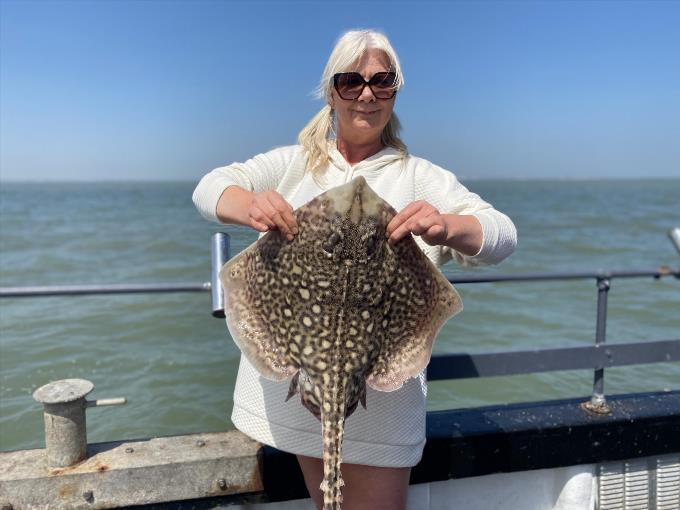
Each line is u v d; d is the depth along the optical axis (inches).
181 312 378.3
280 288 69.9
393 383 71.1
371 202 67.2
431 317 72.6
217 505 98.6
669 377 238.5
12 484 91.2
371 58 79.8
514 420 112.5
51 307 394.0
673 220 1237.1
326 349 67.7
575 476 114.4
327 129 87.3
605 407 118.4
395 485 82.2
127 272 570.9
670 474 118.3
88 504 93.7
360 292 67.6
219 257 95.7
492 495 113.9
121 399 99.5
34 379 257.4
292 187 88.4
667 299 396.8
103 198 3112.7
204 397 239.3
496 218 78.9
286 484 99.3
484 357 123.1
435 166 90.3
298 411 82.0
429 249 84.7
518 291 439.5
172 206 2122.3
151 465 95.3
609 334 318.3
